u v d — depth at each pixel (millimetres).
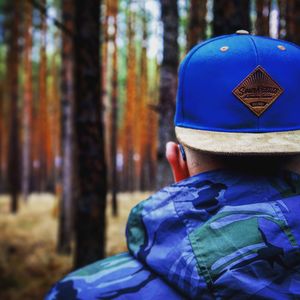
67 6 9258
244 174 667
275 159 679
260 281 561
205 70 710
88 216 3957
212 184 657
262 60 691
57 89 16766
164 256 619
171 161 781
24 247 9125
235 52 702
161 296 620
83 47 3906
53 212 12977
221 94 691
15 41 15047
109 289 644
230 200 634
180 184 673
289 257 577
